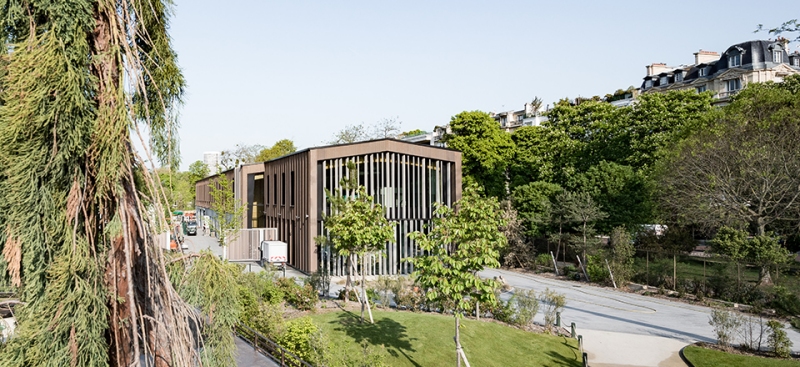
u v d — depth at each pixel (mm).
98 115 4652
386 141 30844
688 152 29625
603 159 40344
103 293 4816
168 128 5285
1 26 4562
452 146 47656
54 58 4332
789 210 27859
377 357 12297
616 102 68750
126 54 4934
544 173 45094
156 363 5059
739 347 18047
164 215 5023
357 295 20172
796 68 53906
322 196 30016
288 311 18469
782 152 26141
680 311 24297
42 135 4375
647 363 16484
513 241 37844
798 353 17547
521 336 17641
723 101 53031
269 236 36781
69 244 4551
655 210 34906
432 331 16547
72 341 4488
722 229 26859
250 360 12070
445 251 12469
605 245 35875
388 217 30766
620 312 23875
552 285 30953
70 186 4648
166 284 5078
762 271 25500
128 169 4820
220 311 5422
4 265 4695
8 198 4352
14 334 4555
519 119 82500
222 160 83125
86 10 4699
